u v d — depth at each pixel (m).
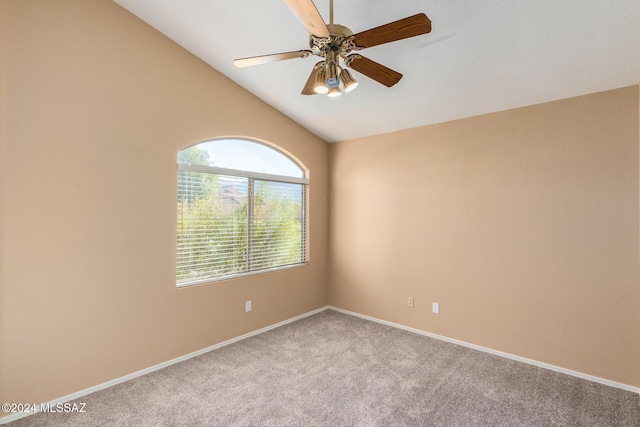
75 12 2.23
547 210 2.67
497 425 1.96
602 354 2.43
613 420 2.00
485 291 2.99
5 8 1.96
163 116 2.70
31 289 2.06
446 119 3.22
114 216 2.42
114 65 2.41
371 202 3.86
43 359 2.11
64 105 2.18
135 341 2.53
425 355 2.91
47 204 2.12
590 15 1.83
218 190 3.18
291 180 3.87
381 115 3.34
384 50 2.36
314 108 3.46
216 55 2.87
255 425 1.95
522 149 2.79
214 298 3.07
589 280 2.49
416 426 1.94
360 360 2.81
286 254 3.86
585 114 2.51
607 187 2.42
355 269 4.03
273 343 3.18
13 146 1.99
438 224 3.29
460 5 1.92
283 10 2.22
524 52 2.19
